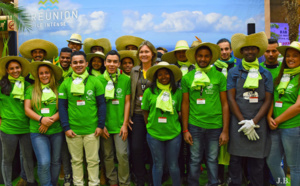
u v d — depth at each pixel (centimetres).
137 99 284
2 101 271
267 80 248
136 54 299
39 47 304
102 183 315
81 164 273
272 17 542
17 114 269
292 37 528
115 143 283
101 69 328
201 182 321
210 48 258
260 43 245
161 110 253
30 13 550
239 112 248
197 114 257
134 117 285
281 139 250
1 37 418
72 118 266
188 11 536
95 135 268
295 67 244
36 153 259
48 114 265
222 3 532
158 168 259
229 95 254
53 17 550
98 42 358
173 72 261
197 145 259
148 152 309
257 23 527
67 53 306
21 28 407
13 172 329
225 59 324
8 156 275
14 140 271
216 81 255
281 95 250
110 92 273
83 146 275
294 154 243
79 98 264
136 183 290
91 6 547
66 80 271
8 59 266
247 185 297
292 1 523
